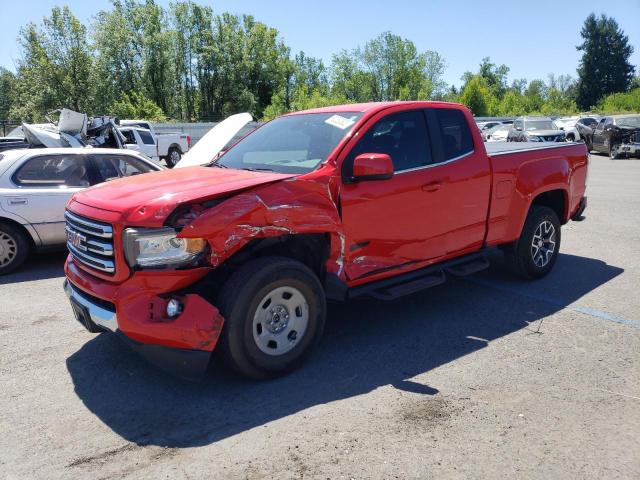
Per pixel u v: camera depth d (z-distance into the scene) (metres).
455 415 3.36
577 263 6.92
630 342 4.46
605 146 25.36
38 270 7.10
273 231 3.67
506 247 5.95
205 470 2.86
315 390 3.71
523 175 5.59
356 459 2.93
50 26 37.44
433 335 4.66
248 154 4.80
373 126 4.42
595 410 3.41
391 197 4.36
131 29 56.97
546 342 4.49
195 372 3.45
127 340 3.46
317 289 3.93
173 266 3.43
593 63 92.25
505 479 2.76
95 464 2.93
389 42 70.38
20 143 14.69
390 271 4.52
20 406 3.56
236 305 3.54
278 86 66.50
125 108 46.22
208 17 61.62
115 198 3.72
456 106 5.16
